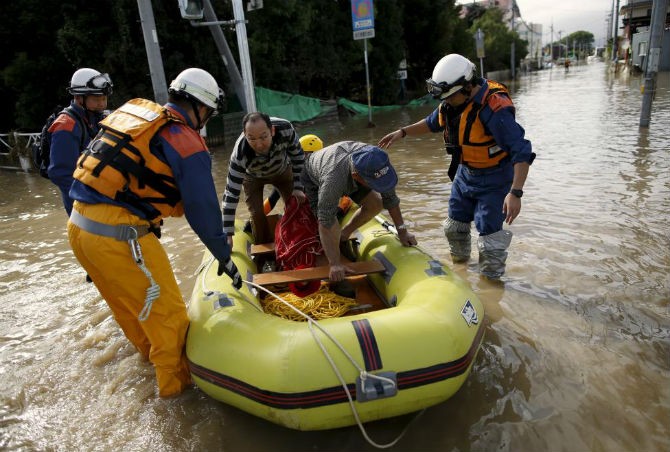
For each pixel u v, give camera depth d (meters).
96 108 3.45
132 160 2.44
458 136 3.66
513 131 3.35
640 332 3.12
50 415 2.74
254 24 15.57
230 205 3.55
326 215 3.04
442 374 2.37
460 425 2.47
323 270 3.34
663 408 2.48
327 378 2.27
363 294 3.62
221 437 2.51
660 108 12.59
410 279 3.07
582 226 4.88
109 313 3.86
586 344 3.04
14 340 3.55
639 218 4.95
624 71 33.31
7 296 4.30
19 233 6.20
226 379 2.47
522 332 3.21
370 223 4.29
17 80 13.46
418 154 9.41
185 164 2.46
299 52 17.67
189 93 2.54
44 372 3.13
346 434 2.48
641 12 34.84
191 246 5.26
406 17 25.58
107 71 12.86
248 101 8.15
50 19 13.09
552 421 2.45
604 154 7.84
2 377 3.10
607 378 2.72
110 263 2.52
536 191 6.17
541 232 4.82
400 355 2.33
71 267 4.92
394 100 23.69
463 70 3.37
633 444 2.28
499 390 2.69
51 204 7.70
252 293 3.19
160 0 12.60
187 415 2.68
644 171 6.62
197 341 2.69
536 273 4.00
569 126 11.08
